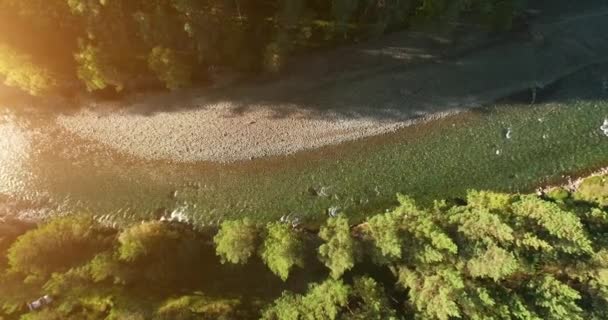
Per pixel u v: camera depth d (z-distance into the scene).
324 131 48.94
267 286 45.19
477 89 50.03
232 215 48.38
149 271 41.81
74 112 48.12
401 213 41.41
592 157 49.56
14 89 47.28
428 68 49.47
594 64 51.00
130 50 42.69
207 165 48.50
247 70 47.50
